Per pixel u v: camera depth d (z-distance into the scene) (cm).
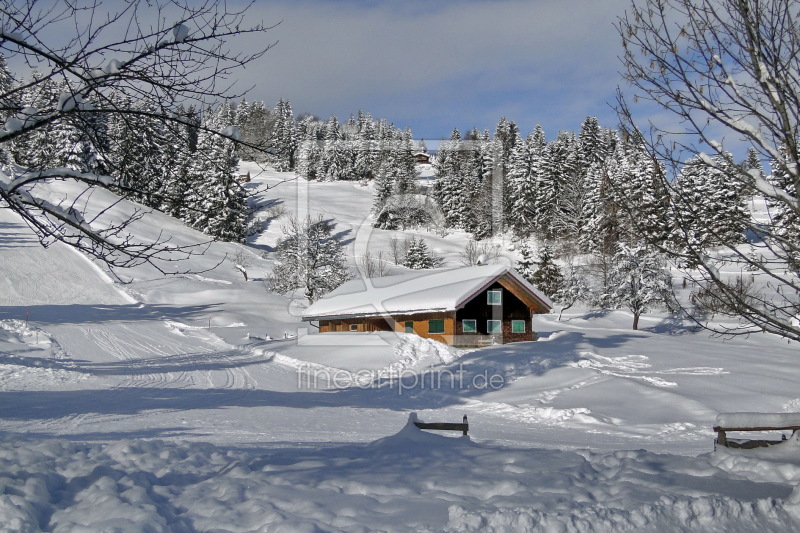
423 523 593
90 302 5141
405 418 1962
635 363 3019
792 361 3059
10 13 655
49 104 738
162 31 693
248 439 1413
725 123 702
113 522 542
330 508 631
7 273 5297
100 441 1325
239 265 6638
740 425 970
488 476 771
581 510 617
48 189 6762
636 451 945
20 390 2284
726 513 644
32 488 627
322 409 2089
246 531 570
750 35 662
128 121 736
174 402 2133
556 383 2569
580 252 6894
